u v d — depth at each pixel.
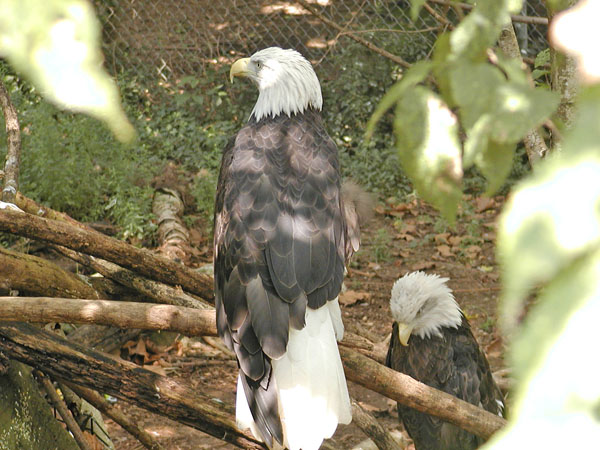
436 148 1.18
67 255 7.44
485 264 15.41
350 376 5.35
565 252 0.66
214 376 11.39
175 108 20.25
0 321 5.16
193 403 5.46
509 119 1.05
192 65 21.06
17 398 5.87
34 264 6.53
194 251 14.97
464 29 1.13
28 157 15.06
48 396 7.11
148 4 21.09
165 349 11.60
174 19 21.20
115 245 6.75
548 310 0.65
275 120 7.72
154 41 21.03
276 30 21.25
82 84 0.78
